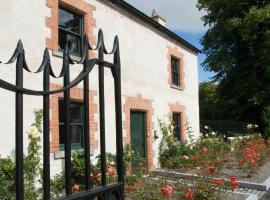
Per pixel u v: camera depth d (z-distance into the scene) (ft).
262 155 44.78
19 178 8.15
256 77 78.59
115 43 11.53
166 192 23.30
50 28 25.72
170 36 46.52
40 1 24.97
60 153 25.48
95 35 31.12
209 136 53.72
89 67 10.16
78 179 25.46
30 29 23.98
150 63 41.24
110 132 32.27
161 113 43.16
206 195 24.59
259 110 78.23
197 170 37.50
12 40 22.49
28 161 21.11
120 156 11.39
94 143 29.19
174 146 42.65
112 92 32.94
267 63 74.33
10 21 22.45
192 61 54.29
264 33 72.13
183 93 50.11
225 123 74.13
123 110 35.09
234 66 80.69
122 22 35.81
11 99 21.94
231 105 83.15
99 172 24.57
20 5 23.30
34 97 23.80
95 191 10.02
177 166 40.22
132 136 37.35
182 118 49.01
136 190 25.41
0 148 21.15
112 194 10.99
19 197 8.11
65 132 9.42
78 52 29.50
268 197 29.35
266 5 72.23
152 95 41.16
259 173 37.40
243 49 80.38
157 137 41.39
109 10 33.60
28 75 23.62
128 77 36.40
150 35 41.65
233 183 26.25
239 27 74.59
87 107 10.16
